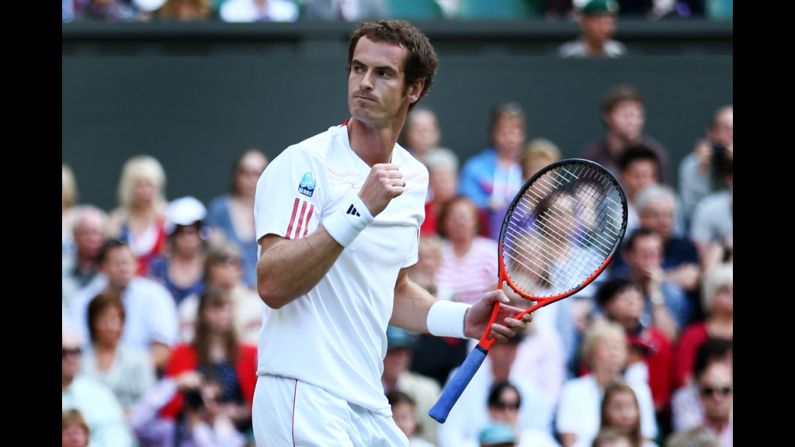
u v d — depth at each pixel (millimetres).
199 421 30984
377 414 18422
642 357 32062
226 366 31359
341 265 17969
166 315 32750
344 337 18031
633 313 32219
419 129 36094
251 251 34594
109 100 36031
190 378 31031
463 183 35656
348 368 18016
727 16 40656
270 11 39031
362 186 17250
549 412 31281
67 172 35688
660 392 32188
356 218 16875
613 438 30484
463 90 36844
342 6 39031
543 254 24359
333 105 36594
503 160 35875
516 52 38188
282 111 36500
